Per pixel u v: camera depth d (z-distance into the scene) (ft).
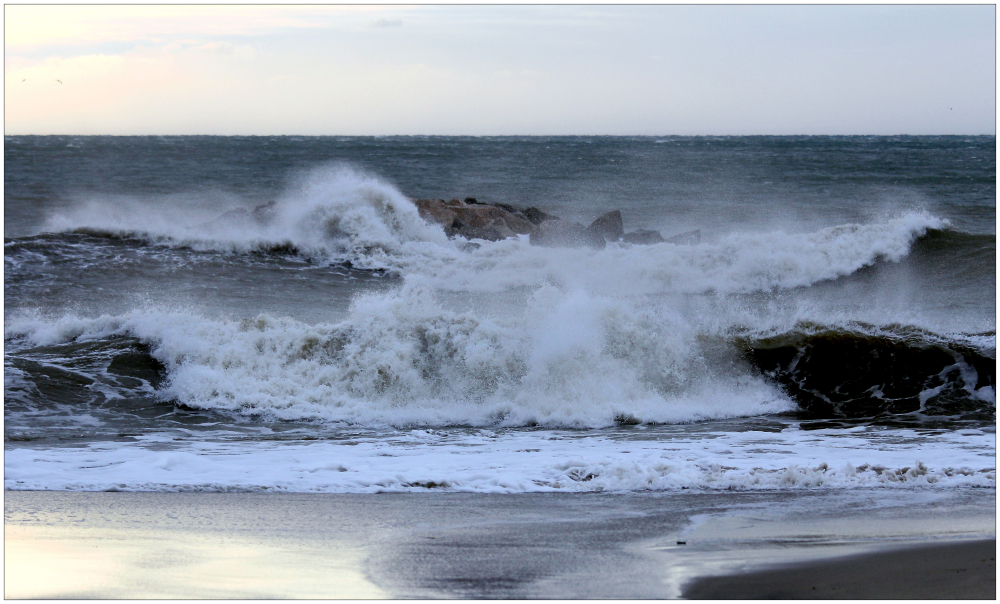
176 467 64.80
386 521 50.39
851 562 42.29
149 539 46.44
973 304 135.74
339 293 151.23
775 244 164.04
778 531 48.06
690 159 524.52
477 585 39.68
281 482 60.13
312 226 183.73
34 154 574.15
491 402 89.15
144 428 80.59
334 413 87.04
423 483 59.77
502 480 60.59
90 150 643.86
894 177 374.43
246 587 39.27
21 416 82.33
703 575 40.70
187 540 46.29
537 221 240.94
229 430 80.59
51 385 90.84
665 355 93.86
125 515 51.42
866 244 164.55
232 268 165.37
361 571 41.39
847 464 62.95
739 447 73.05
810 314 112.57
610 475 61.36
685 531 48.32
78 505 53.62
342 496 56.90
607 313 94.79
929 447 72.18
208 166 482.69
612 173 413.18
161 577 40.37
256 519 50.72
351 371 92.73
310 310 136.77
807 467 63.21
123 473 62.13
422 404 89.61
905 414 85.71
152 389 92.02
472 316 96.48
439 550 44.75
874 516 51.08
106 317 105.91
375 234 182.39
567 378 89.81
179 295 144.87
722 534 47.57
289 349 96.27
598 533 47.91
